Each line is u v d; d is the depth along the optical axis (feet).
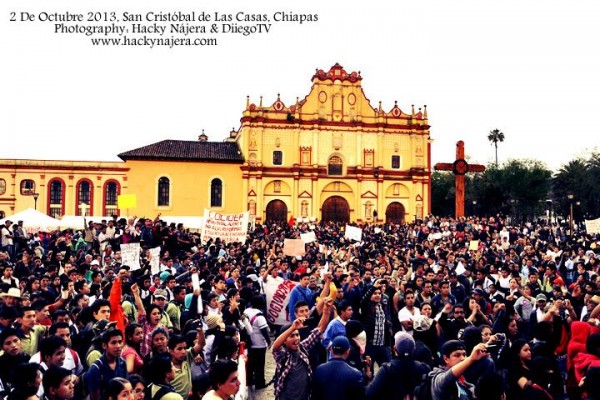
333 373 25.46
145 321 35.96
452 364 24.30
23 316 31.42
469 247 100.89
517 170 273.75
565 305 40.24
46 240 101.30
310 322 38.60
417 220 180.96
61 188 203.21
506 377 29.09
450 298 47.50
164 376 24.59
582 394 26.20
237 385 21.53
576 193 257.14
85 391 25.04
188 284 47.39
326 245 115.14
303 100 219.82
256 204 212.43
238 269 58.65
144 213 206.59
